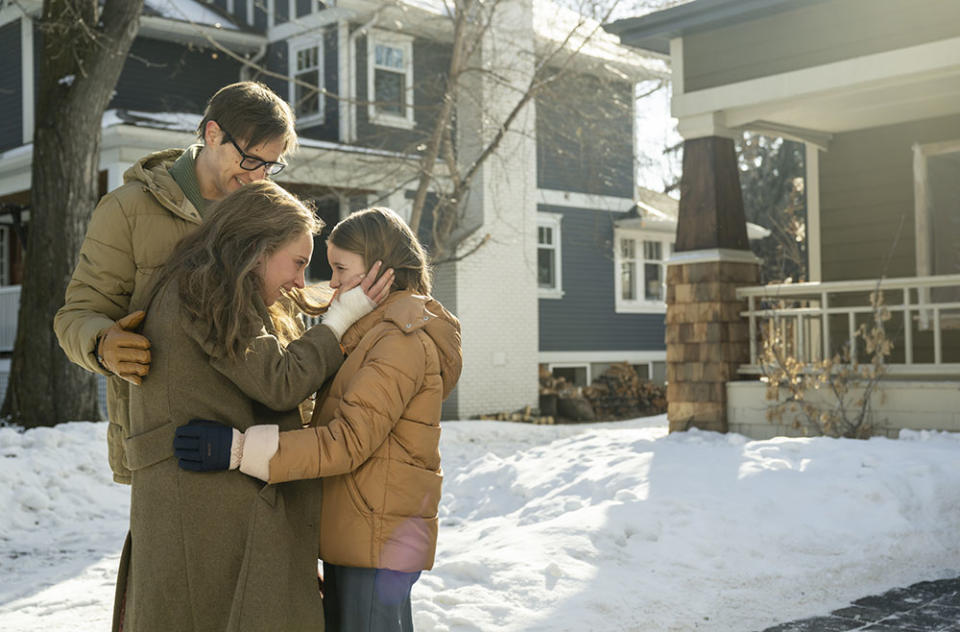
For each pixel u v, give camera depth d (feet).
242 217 8.00
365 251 8.57
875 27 28.27
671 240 76.59
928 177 36.70
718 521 17.90
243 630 7.57
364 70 59.88
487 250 60.90
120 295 9.09
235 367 7.74
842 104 31.94
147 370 7.86
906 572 17.54
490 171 61.05
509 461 27.99
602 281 71.26
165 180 9.25
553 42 52.75
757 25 30.50
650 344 74.59
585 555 16.01
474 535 20.71
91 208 39.04
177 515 7.75
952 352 36.42
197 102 62.69
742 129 34.96
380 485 8.21
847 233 39.63
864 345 38.58
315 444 7.80
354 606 8.31
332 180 54.08
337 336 8.37
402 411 8.23
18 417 37.45
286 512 8.07
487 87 59.88
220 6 67.41
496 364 60.95
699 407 30.86
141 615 7.80
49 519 26.58
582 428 53.01
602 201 71.05
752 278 31.89
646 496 20.29
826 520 18.54
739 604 14.88
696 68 31.91
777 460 22.21
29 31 57.93
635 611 13.97
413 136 62.13
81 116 38.17
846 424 27.55
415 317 8.38
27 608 16.66
